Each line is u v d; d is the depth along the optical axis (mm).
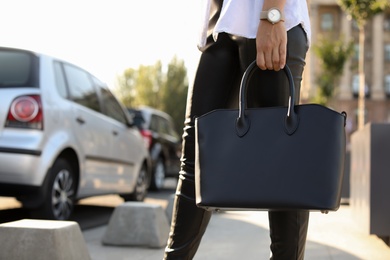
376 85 66062
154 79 70750
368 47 66188
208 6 2316
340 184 1915
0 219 6758
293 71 2172
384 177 5207
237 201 1954
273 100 2156
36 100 5723
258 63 2084
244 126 1994
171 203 7266
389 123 5223
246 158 1971
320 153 1894
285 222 2191
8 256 3627
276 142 1949
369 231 5223
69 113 6262
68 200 6250
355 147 6699
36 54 6102
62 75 6430
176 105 68812
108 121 7473
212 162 2014
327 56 37969
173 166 14312
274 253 2246
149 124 13180
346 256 4605
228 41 2258
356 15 26453
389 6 26109
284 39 2072
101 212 8062
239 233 5938
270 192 1920
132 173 8484
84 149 6559
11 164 5539
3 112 5617
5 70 5883
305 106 1942
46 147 5730
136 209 5141
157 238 5055
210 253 4691
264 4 2080
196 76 2295
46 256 3611
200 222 2293
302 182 1894
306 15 2275
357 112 66125
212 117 2051
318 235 5809
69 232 3773
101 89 7660
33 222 3859
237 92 2338
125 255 4645
